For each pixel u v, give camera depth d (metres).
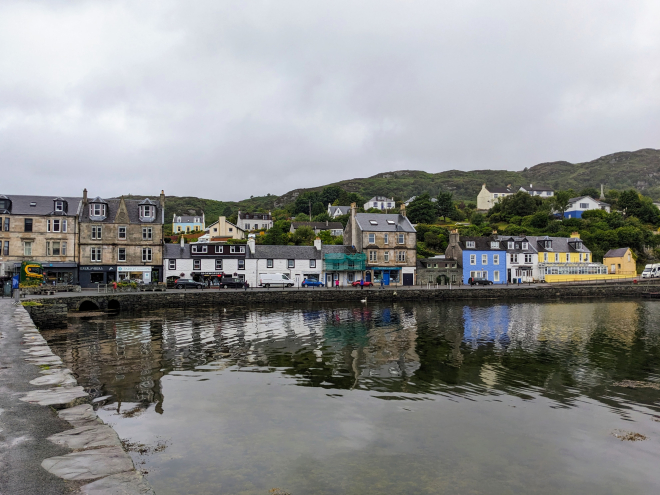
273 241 103.00
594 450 13.44
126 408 16.28
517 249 89.94
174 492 10.49
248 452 12.80
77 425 9.69
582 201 133.75
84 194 71.25
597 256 98.88
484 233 111.56
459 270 84.50
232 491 10.64
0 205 65.00
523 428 14.98
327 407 16.69
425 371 22.31
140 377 20.58
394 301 63.78
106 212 69.44
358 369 22.56
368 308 54.09
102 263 68.19
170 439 13.58
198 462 12.10
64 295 49.94
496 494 10.93
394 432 14.49
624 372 22.39
